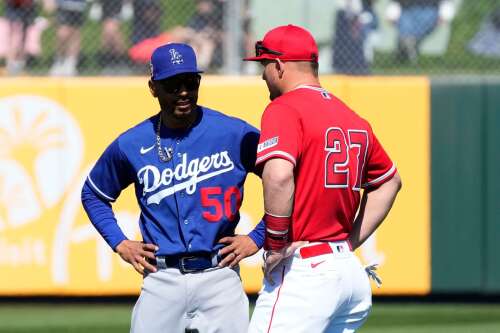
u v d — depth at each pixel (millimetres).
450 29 27297
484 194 24703
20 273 24703
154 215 14289
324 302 13648
